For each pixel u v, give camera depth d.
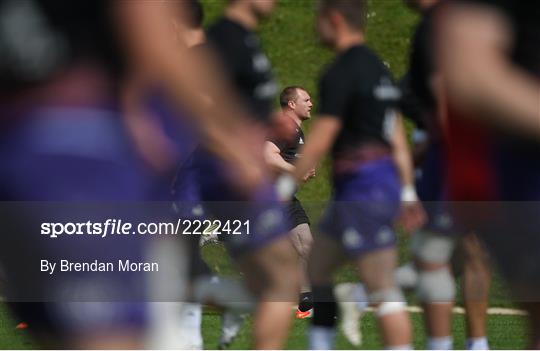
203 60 16.23
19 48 10.08
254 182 12.52
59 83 10.12
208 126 11.52
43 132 10.08
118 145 10.15
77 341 10.15
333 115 18.44
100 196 10.09
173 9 17.81
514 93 10.62
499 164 12.27
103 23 10.13
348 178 18.66
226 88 16.69
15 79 10.10
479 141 12.10
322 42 19.17
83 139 10.07
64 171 10.04
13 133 10.09
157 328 10.26
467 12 10.67
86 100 10.15
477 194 12.53
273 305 17.11
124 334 10.14
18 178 10.05
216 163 16.48
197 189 16.73
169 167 10.54
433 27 10.98
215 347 23.39
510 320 26.09
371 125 18.50
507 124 10.96
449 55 10.77
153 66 10.22
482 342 19.91
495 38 10.64
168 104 10.58
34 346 10.57
